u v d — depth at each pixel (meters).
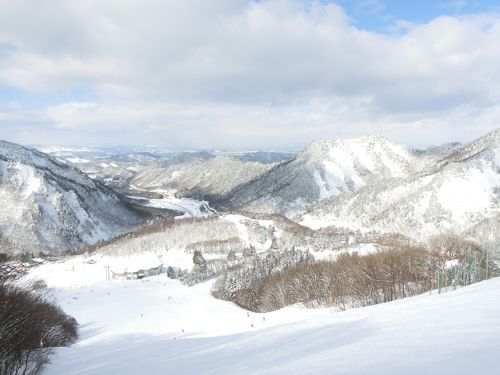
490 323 8.27
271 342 13.14
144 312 67.62
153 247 175.50
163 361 14.45
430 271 39.53
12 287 22.03
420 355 6.56
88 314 66.44
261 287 77.19
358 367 6.53
